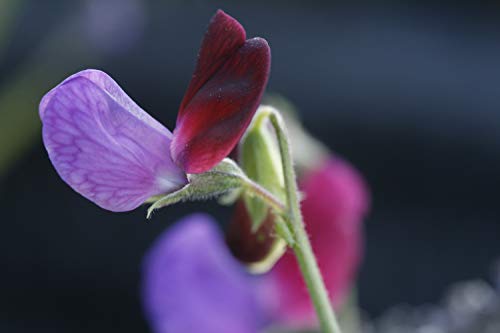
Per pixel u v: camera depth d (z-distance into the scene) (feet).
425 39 3.88
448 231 2.74
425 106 3.40
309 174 1.11
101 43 2.08
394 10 4.08
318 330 1.17
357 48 3.85
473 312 1.23
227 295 1.14
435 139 3.22
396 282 2.48
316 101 3.44
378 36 3.93
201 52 0.93
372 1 4.13
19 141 1.88
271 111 0.93
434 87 3.54
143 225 2.70
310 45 3.86
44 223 2.72
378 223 2.76
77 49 2.06
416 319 1.27
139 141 0.92
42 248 2.64
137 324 2.46
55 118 0.90
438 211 2.86
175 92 3.40
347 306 1.16
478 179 3.04
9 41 3.19
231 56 0.92
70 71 2.03
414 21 4.01
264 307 1.15
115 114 0.91
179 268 1.14
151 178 0.92
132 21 2.12
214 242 1.15
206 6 3.98
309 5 4.12
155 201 0.93
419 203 2.90
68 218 2.74
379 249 2.62
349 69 3.69
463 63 3.73
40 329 2.40
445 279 2.53
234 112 0.91
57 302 2.49
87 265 2.59
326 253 1.11
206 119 0.92
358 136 3.24
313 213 1.11
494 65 3.72
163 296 1.14
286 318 1.16
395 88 3.53
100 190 0.91
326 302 0.93
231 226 0.97
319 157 1.12
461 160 3.13
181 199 0.92
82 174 0.90
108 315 2.47
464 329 1.23
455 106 3.42
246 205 0.96
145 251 2.63
